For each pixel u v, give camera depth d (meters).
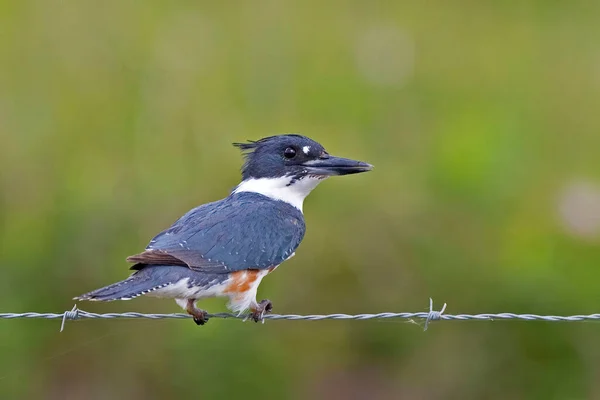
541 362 12.01
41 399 11.70
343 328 12.21
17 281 12.00
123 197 12.48
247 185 10.10
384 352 12.21
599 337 11.95
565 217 12.77
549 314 12.01
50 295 12.05
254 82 13.59
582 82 14.86
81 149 12.86
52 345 11.86
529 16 15.82
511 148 13.58
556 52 15.36
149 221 12.34
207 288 8.70
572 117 14.52
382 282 12.31
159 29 13.77
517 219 12.88
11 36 13.32
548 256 12.40
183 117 12.98
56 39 13.34
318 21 14.71
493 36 15.52
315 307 12.16
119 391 11.76
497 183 12.98
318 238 12.34
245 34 14.14
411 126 13.74
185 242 8.73
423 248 12.43
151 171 12.70
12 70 13.22
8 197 12.47
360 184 12.73
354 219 12.52
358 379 12.10
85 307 12.05
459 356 12.08
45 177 12.59
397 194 12.76
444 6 15.55
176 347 11.74
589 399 11.78
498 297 12.16
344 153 13.28
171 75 13.33
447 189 12.86
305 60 14.21
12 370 11.65
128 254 12.20
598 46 15.43
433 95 14.48
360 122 13.73
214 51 13.77
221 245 8.83
